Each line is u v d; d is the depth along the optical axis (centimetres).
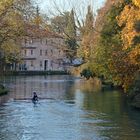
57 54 14025
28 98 5484
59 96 5803
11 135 2933
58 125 3319
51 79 10994
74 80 10388
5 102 5025
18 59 7475
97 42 6619
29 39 6178
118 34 5375
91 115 3847
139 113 3978
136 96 4556
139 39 4197
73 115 3866
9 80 10106
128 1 5447
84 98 5456
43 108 4416
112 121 3497
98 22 7006
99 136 2892
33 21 5834
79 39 8025
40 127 3238
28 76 13138
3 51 6631
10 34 5709
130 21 4416
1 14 5450
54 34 8044
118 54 4828
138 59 4588
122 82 4962
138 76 4641
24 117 3756
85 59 7900
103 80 8031
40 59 16875
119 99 5241
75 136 2894
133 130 3091
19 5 5578
